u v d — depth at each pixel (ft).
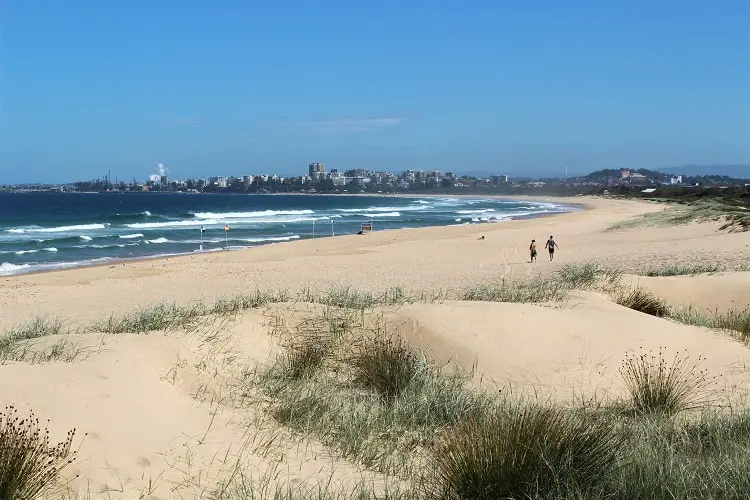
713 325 31.96
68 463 13.04
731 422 17.94
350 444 16.70
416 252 107.14
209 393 18.72
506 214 266.36
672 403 21.02
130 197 596.29
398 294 41.63
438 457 15.20
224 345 22.77
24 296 62.95
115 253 115.34
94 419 14.89
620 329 28.14
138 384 17.29
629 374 23.71
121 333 22.66
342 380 23.03
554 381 23.80
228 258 101.45
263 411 18.30
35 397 15.10
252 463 14.87
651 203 336.90
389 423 18.42
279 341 24.97
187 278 75.92
